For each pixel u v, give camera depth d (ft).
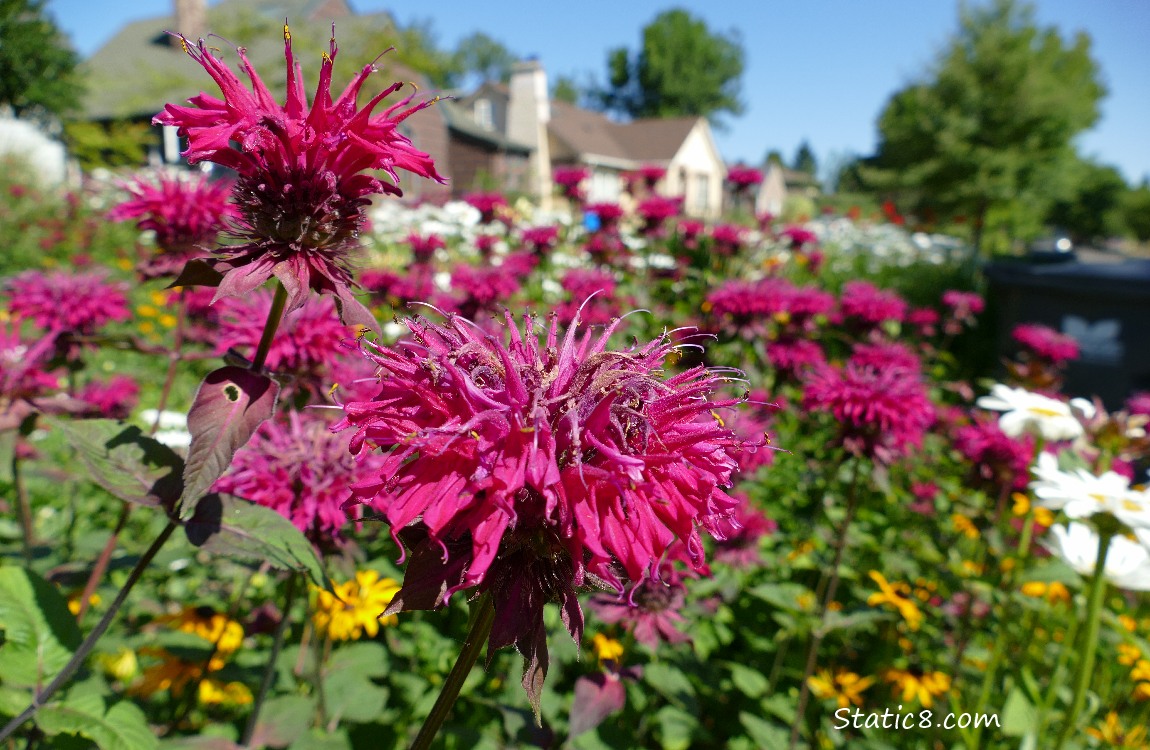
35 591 7.31
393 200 49.01
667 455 4.87
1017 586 13.42
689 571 10.63
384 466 4.67
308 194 6.19
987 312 39.88
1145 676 12.52
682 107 264.11
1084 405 11.92
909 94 86.33
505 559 5.01
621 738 10.25
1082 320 32.24
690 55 256.73
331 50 6.07
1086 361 31.99
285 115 6.35
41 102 79.25
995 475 14.35
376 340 6.50
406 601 4.90
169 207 10.70
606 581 4.82
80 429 6.86
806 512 17.99
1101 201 192.85
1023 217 86.48
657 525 4.74
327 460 8.45
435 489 4.60
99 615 11.64
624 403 5.12
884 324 25.46
